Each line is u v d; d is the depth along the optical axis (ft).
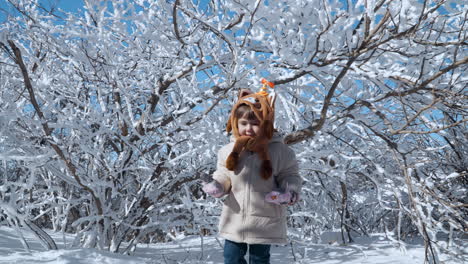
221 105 13.16
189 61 14.38
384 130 14.53
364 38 10.82
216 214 13.32
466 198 14.70
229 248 7.59
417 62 11.77
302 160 13.09
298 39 12.93
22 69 9.44
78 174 11.85
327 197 17.08
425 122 12.90
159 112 16.80
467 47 12.00
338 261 11.93
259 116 7.55
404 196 16.15
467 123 14.47
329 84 13.19
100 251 10.66
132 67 14.96
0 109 10.96
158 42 13.60
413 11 11.00
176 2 11.65
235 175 7.56
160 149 14.07
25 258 9.46
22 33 14.70
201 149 12.25
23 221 10.34
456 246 11.78
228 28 13.17
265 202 7.37
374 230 19.67
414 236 16.52
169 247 15.55
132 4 13.23
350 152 14.83
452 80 11.89
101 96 13.57
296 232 12.90
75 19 14.28
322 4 11.25
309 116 15.40
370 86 14.06
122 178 13.19
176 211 14.94
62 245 13.43
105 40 13.02
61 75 14.42
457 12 10.44
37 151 11.85
